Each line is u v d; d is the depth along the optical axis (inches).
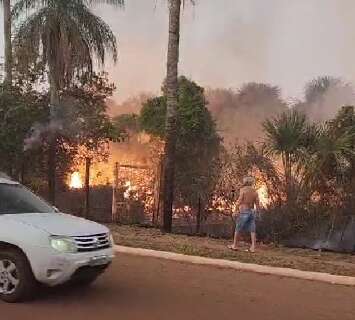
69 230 285.0
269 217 576.7
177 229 646.5
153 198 700.7
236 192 601.6
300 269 405.7
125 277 360.8
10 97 664.4
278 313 289.7
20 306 276.4
